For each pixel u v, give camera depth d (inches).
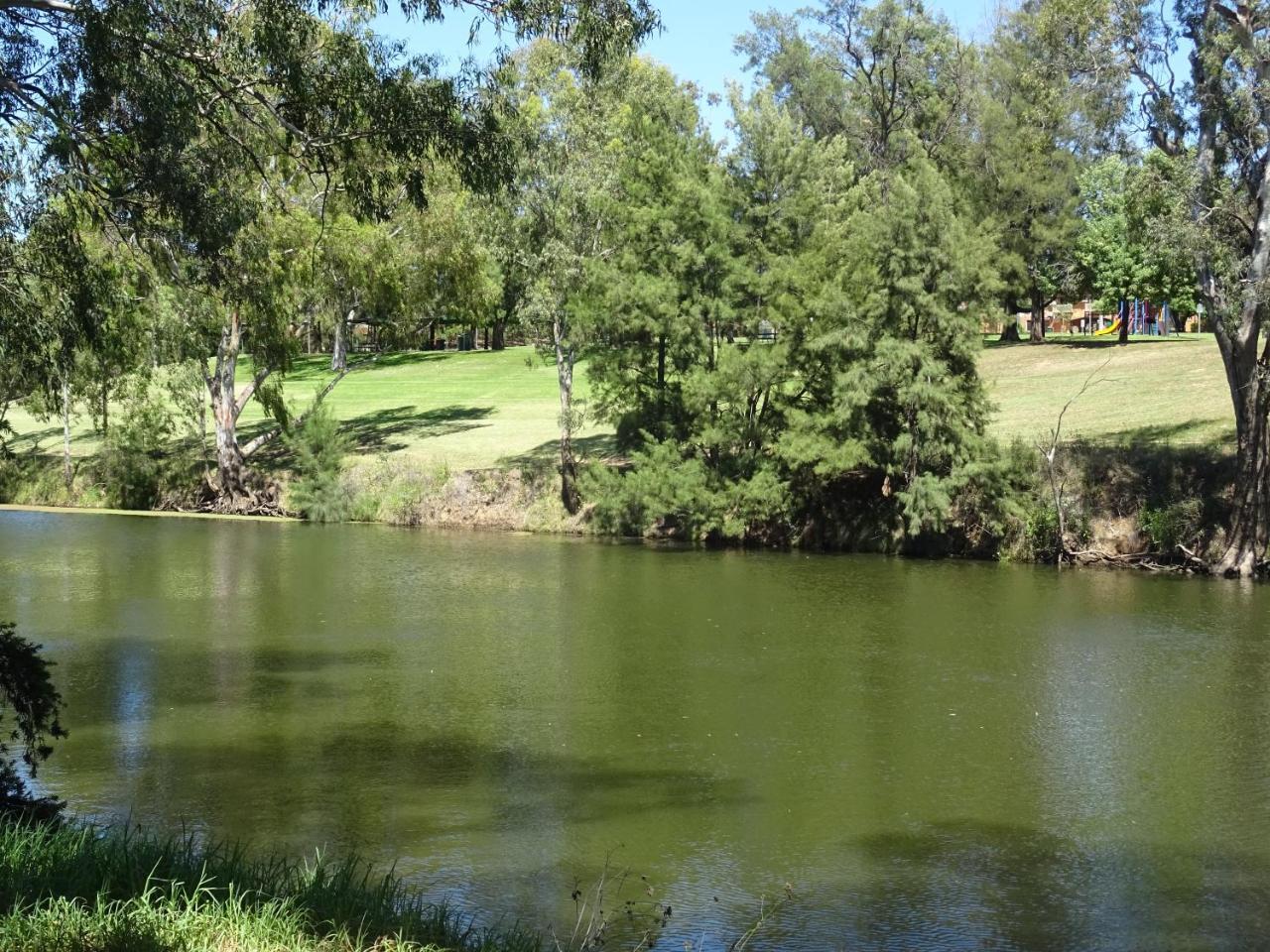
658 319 1397.6
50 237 634.2
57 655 877.2
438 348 3900.1
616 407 1513.3
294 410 2262.6
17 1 526.6
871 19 2405.3
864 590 1114.1
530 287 1562.5
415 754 655.8
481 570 1235.2
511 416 2143.2
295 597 1100.5
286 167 726.5
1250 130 1122.7
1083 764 641.6
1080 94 1176.8
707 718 725.9
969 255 1310.3
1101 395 1728.6
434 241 1664.6
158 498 1766.7
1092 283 2397.9
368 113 594.2
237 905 290.8
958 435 1263.5
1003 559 1263.5
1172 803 585.6
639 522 1459.2
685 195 1403.8
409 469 1665.8
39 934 260.2
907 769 634.8
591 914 455.2
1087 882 497.4
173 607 1055.6
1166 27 1146.7
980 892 485.4
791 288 1389.0
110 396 1908.2
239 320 1683.1
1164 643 905.5
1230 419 1405.0
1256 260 1139.9
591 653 887.7
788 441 1337.4
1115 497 1238.3
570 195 1466.5
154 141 582.6
